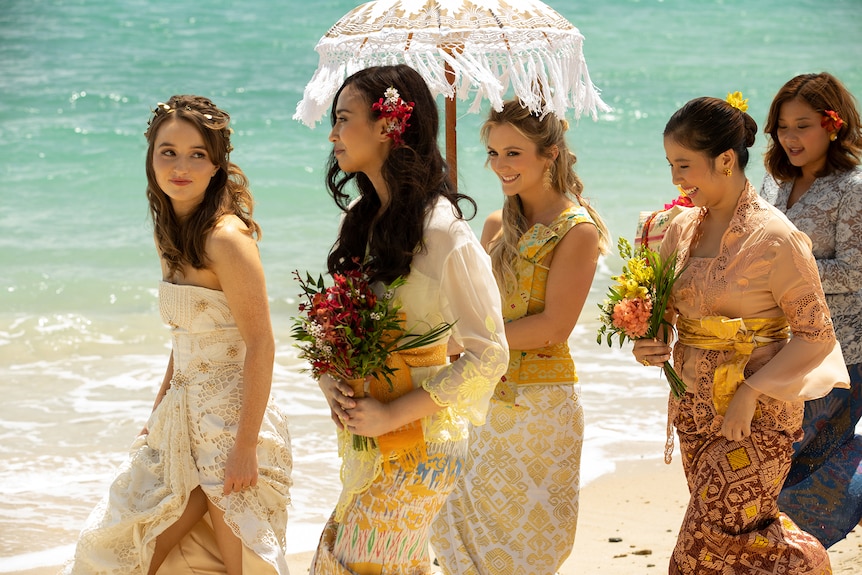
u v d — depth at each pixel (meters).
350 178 3.44
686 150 3.63
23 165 15.63
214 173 3.65
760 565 3.58
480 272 3.12
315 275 10.87
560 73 3.99
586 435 6.64
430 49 4.02
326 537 3.28
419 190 3.11
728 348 3.62
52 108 19.55
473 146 17.61
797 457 4.42
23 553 4.94
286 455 3.73
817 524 4.35
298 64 25.08
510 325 3.95
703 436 3.68
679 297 3.73
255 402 3.53
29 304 9.85
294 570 4.82
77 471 6.14
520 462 3.94
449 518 4.00
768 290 3.58
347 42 4.20
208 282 3.61
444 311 3.20
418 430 3.15
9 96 20.30
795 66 27.98
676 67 27.41
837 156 4.55
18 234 12.30
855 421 4.40
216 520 3.61
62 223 12.91
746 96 23.66
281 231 12.55
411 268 3.12
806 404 4.33
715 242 3.72
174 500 3.55
